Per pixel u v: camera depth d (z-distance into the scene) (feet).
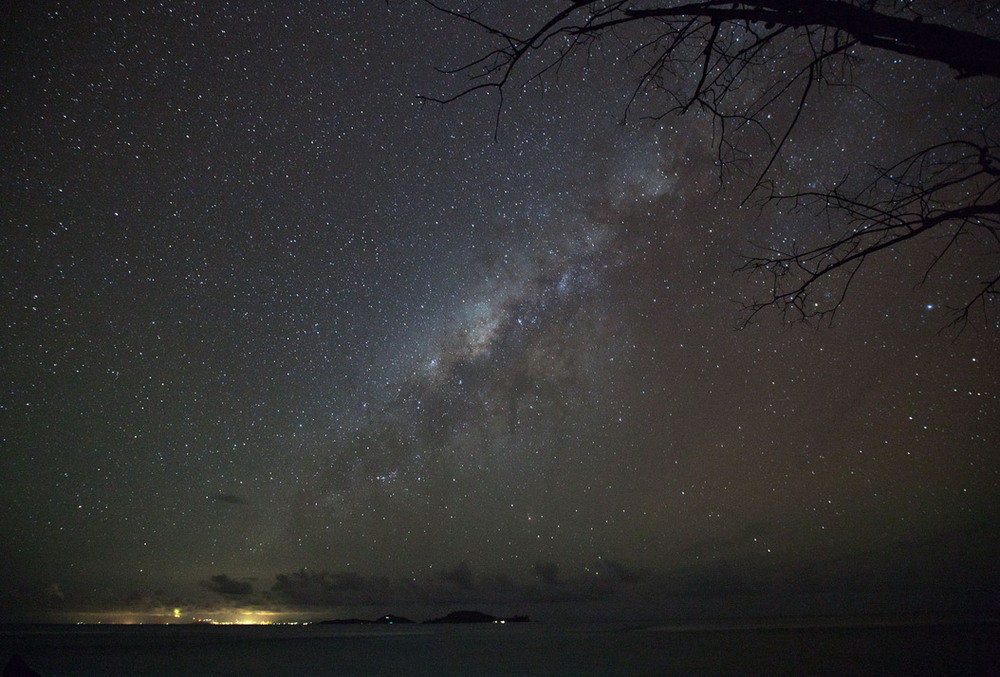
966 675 25.94
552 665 32.04
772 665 29.81
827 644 38.96
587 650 39.60
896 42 7.13
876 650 34.71
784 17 7.29
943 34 6.86
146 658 38.55
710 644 41.98
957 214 7.29
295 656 38.81
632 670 29.48
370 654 39.55
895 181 8.25
